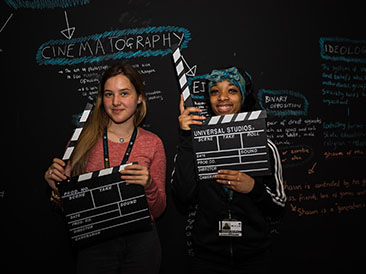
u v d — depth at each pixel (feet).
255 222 4.74
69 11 6.42
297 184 6.73
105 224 4.59
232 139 4.73
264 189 4.72
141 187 4.62
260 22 6.63
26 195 6.51
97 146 5.00
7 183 6.49
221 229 4.65
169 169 6.56
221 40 6.56
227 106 4.97
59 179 4.58
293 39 6.70
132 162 4.61
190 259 6.56
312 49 6.73
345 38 6.81
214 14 6.55
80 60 6.42
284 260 6.75
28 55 6.44
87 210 4.56
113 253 4.74
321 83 6.75
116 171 4.58
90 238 4.57
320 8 6.75
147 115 6.55
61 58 6.43
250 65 6.60
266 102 6.63
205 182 4.93
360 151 6.89
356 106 6.86
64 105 6.46
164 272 6.57
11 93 6.46
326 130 6.78
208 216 4.83
